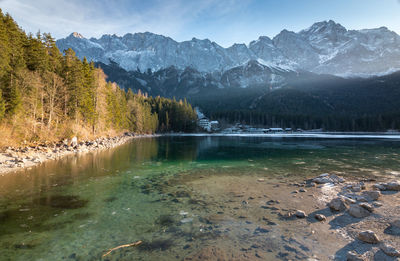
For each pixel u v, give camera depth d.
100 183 13.85
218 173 17.27
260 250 6.01
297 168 19.52
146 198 10.84
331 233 6.98
